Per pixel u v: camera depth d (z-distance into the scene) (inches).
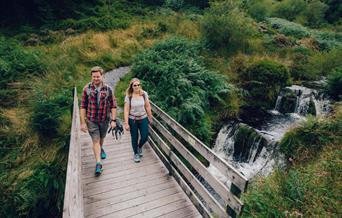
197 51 476.7
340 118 251.0
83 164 178.9
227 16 516.1
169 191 153.3
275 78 433.1
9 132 253.0
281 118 386.3
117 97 340.2
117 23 601.3
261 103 422.9
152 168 177.3
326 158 203.8
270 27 754.2
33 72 338.0
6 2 538.6
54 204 207.5
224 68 470.3
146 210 137.0
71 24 559.5
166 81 346.9
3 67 317.4
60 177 216.8
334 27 895.7
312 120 260.7
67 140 241.1
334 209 151.6
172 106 325.7
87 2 704.4
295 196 164.6
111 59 458.9
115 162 182.9
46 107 263.6
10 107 283.4
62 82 340.5
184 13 759.7
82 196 133.6
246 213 158.1
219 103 380.5
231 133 341.1
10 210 196.7
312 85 458.0
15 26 526.3
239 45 537.6
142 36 567.2
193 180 139.8
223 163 107.2
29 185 206.5
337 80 404.5
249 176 289.1
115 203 141.1
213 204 119.2
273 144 282.5
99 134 161.5
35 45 452.4
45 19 567.8
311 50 593.9
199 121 326.0
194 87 361.1
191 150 301.9
